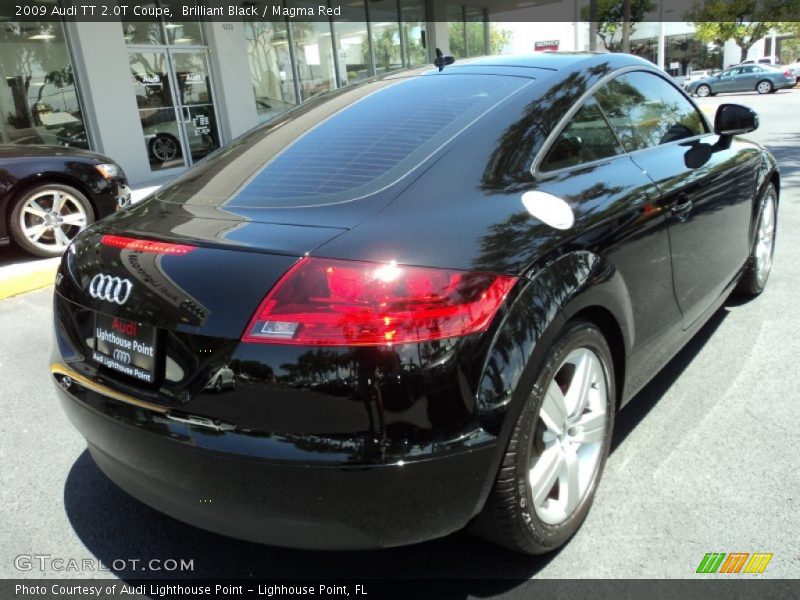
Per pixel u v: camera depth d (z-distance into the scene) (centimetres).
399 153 215
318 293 167
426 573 212
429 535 179
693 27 4256
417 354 166
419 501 171
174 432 177
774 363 343
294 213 196
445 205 194
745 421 290
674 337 288
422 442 167
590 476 227
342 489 166
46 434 316
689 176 289
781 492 241
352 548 178
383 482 166
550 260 194
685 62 4544
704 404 306
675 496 242
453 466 171
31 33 994
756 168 375
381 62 1686
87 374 206
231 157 253
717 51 4478
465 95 244
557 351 195
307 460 164
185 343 178
